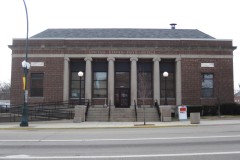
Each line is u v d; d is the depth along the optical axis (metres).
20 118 30.98
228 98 38.88
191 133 18.25
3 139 16.17
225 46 39.41
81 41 38.78
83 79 40.69
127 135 17.72
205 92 39.16
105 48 38.72
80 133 19.55
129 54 38.78
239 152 11.35
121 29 44.53
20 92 38.03
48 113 32.66
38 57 38.53
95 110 33.56
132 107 37.88
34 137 17.16
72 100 39.66
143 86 36.69
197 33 43.69
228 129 20.81
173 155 10.88
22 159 10.35
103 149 12.47
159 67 40.31
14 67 38.34
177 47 38.94
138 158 10.41
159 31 44.03
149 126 24.17
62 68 38.47
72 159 10.32
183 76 38.78
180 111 31.14
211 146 12.88
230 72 39.25
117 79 41.25
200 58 39.09
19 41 38.53
